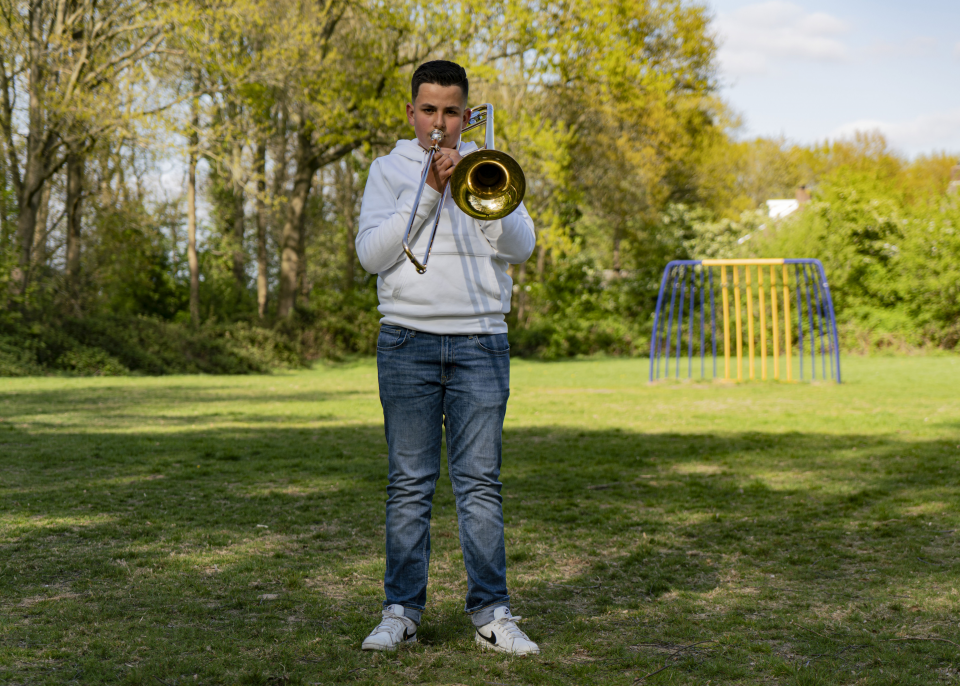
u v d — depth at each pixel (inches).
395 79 928.3
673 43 1104.2
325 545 156.3
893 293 1007.0
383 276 106.5
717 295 1082.1
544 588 129.2
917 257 975.6
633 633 107.3
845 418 379.6
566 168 1072.8
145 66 767.1
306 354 1029.2
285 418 403.5
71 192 860.6
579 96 1058.1
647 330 1190.3
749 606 118.0
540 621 113.0
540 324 1181.7
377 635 100.0
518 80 1013.2
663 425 366.3
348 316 1137.4
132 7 759.1
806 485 219.6
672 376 745.6
